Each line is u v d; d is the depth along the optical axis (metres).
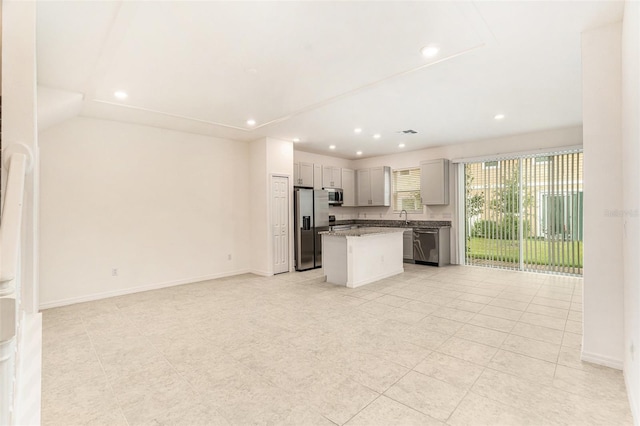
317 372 2.39
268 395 2.10
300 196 6.45
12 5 1.44
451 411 1.91
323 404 2.00
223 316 3.67
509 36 2.58
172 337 3.08
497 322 3.40
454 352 2.70
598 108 2.43
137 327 3.35
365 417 1.86
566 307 3.89
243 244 6.23
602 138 2.40
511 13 2.28
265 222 5.99
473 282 5.26
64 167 4.21
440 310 3.82
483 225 6.63
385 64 3.06
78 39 2.52
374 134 5.85
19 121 1.44
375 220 8.36
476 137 6.12
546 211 5.83
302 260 6.44
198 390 2.17
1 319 0.90
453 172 6.89
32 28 1.47
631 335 2.01
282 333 3.15
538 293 4.54
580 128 5.32
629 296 2.08
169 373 2.40
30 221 1.72
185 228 5.39
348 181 8.35
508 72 3.27
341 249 5.19
